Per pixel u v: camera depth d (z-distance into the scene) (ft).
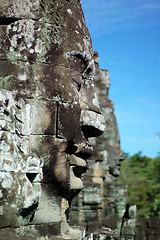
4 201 11.83
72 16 15.55
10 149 12.14
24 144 13.30
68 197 15.67
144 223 39.06
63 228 15.12
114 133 43.06
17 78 14.25
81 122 15.80
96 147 40.75
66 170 14.34
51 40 14.79
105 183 41.73
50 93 14.46
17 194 12.10
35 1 14.78
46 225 13.93
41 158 13.57
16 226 12.22
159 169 114.52
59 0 15.30
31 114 14.02
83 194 37.96
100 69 43.24
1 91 12.19
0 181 11.79
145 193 106.63
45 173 14.05
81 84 15.74
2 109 12.05
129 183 111.24
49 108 14.32
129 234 37.40
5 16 14.58
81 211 37.63
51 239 13.70
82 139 15.61
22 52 14.46
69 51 15.11
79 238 15.33
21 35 14.52
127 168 120.98
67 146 14.55
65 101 14.71
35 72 14.40
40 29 14.69
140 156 132.98
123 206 41.65
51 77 14.58
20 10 14.65
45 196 14.07
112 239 19.89
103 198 41.39
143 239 38.29
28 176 12.98
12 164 12.13
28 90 14.23
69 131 14.64
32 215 13.51
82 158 16.15
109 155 42.55
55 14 15.07
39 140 13.99
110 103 43.27
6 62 14.42
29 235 12.98
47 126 14.19
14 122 12.59
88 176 39.60
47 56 14.67
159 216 84.58
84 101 16.19
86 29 16.34
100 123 16.33
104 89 43.04
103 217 40.88
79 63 15.56
